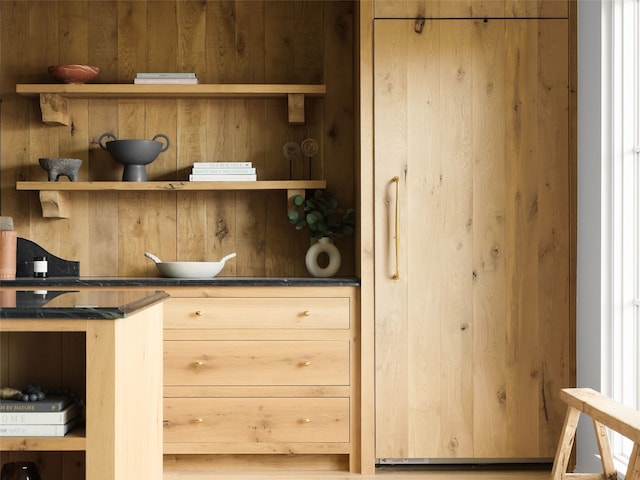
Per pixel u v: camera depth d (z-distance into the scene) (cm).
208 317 329
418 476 323
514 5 331
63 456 241
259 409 329
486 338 329
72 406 184
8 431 175
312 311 330
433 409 329
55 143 382
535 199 331
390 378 329
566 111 331
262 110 384
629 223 297
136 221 382
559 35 331
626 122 296
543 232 331
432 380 329
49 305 175
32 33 383
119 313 168
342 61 383
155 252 382
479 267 330
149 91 361
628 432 203
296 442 329
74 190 365
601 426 250
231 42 384
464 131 331
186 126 383
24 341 223
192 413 328
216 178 360
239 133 384
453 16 331
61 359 222
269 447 328
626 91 297
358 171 345
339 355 330
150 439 210
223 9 385
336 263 361
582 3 324
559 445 251
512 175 331
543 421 329
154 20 384
